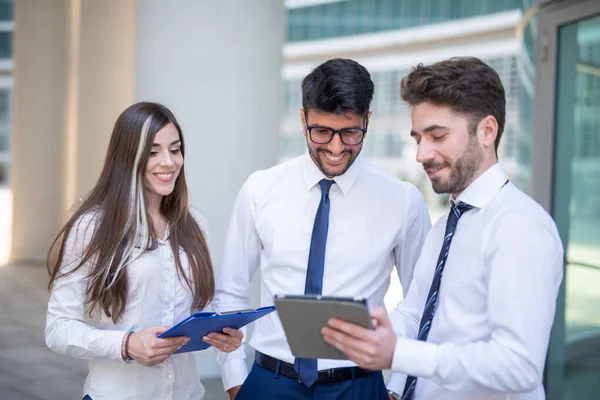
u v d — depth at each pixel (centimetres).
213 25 463
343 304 138
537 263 145
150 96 461
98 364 196
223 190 470
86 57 867
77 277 194
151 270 198
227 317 173
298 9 1573
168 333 174
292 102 1694
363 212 216
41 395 436
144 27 459
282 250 217
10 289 786
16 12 946
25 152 959
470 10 1315
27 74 947
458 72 153
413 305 186
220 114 468
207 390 433
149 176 199
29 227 970
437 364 144
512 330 143
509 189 160
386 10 1459
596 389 327
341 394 203
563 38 347
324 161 201
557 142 352
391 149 1686
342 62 194
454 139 155
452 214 168
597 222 325
